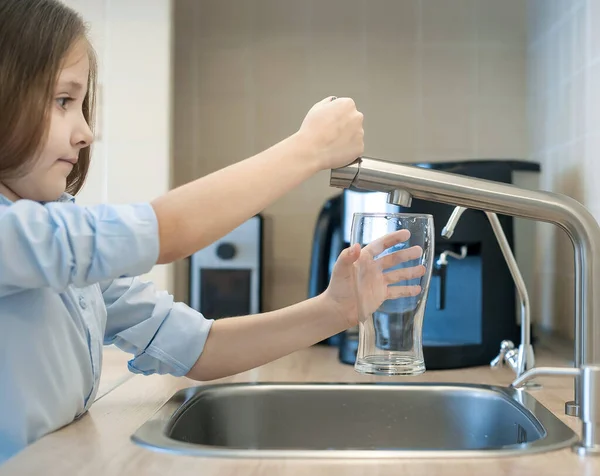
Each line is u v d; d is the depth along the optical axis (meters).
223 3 1.92
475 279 1.38
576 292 0.79
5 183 0.81
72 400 0.84
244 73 1.92
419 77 1.89
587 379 0.71
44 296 0.82
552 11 1.63
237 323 1.02
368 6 1.90
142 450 0.72
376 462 0.67
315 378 1.19
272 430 1.05
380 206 1.39
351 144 0.81
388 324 0.84
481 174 1.43
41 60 0.76
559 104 1.57
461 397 1.04
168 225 0.72
